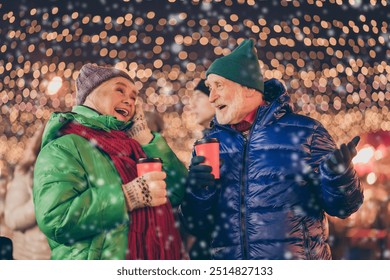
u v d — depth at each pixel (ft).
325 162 8.24
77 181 8.12
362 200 8.68
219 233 8.77
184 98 14.46
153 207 8.48
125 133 8.90
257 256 8.57
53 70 13.21
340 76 13.42
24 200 10.36
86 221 7.91
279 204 8.58
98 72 8.93
